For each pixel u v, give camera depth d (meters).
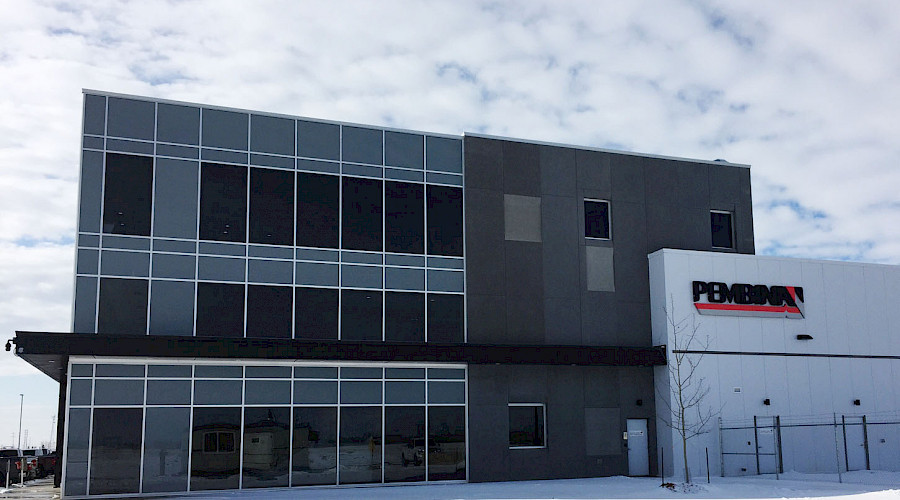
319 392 28.88
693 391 32.78
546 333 32.59
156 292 27.61
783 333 34.81
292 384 28.55
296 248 29.58
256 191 29.42
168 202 28.25
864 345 36.31
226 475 27.25
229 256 28.66
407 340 30.53
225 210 28.91
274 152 29.89
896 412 36.38
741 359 33.84
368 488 28.36
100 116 27.98
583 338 33.12
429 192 31.89
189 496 25.98
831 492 25.61
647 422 33.59
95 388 26.16
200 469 26.94
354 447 29.03
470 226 32.22
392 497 24.67
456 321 31.36
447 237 31.84
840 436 34.97
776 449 33.44
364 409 29.41
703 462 32.44
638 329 34.00
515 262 32.62
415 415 30.09
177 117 28.84
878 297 37.16
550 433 31.88
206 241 28.47
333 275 29.94
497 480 30.78
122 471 26.05
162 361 27.02
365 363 29.59
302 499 24.39
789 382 34.47
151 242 27.81
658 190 35.47
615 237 34.38
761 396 33.88
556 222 33.56
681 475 32.00
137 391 26.59
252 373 28.09
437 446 30.20
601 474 32.34
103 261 27.19
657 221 35.22
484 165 32.88
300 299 29.34
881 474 32.41
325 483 28.41
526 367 32.03
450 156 32.50
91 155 27.67
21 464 35.31
